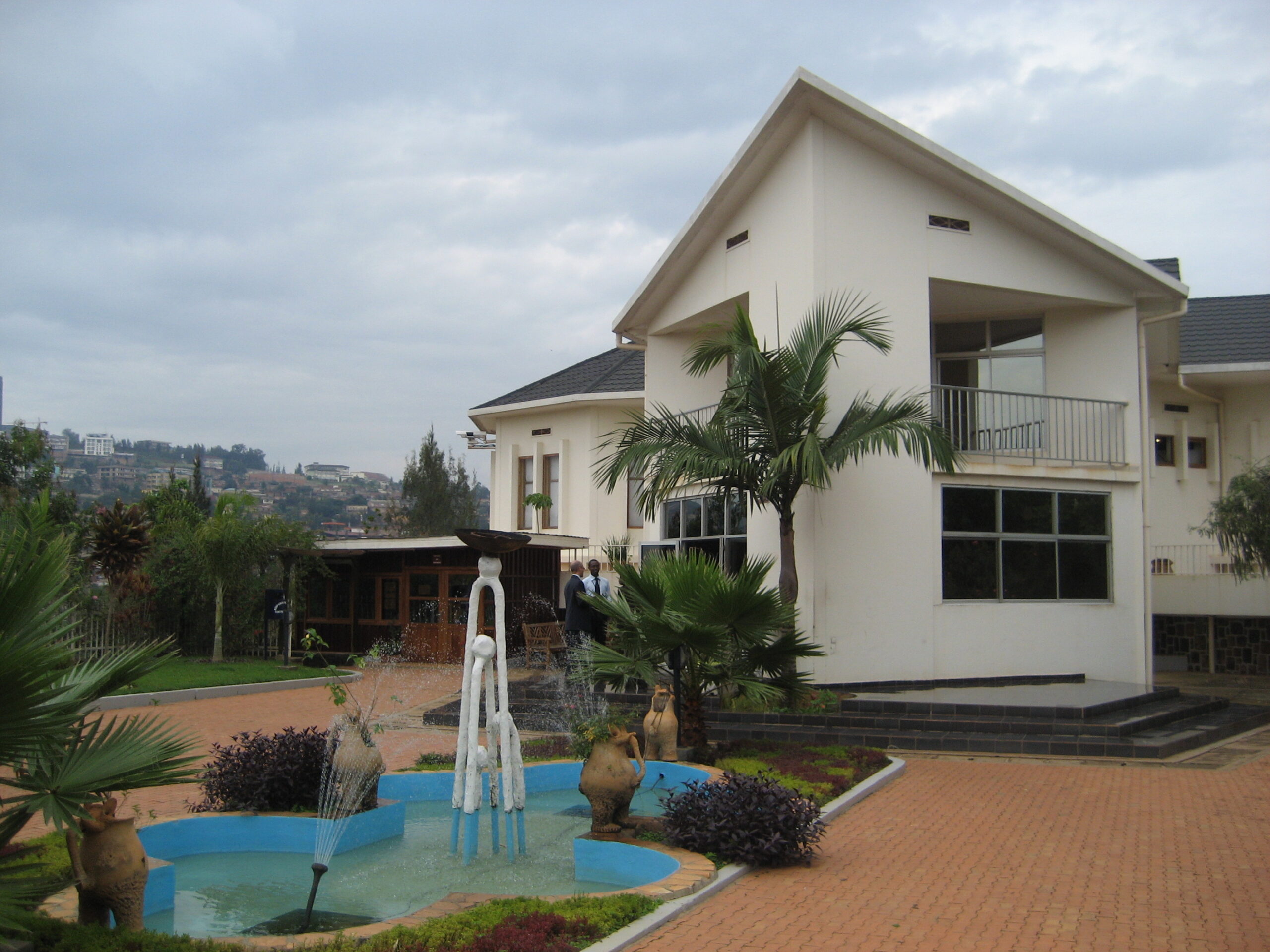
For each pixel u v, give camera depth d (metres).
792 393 13.34
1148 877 6.82
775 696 10.52
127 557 21.39
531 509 27.83
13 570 4.54
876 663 15.06
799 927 5.71
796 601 13.71
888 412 13.57
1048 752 11.80
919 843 7.73
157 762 4.93
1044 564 16.70
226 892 6.58
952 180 16.06
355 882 6.86
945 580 15.85
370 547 21.97
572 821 8.75
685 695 10.91
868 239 15.64
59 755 4.80
